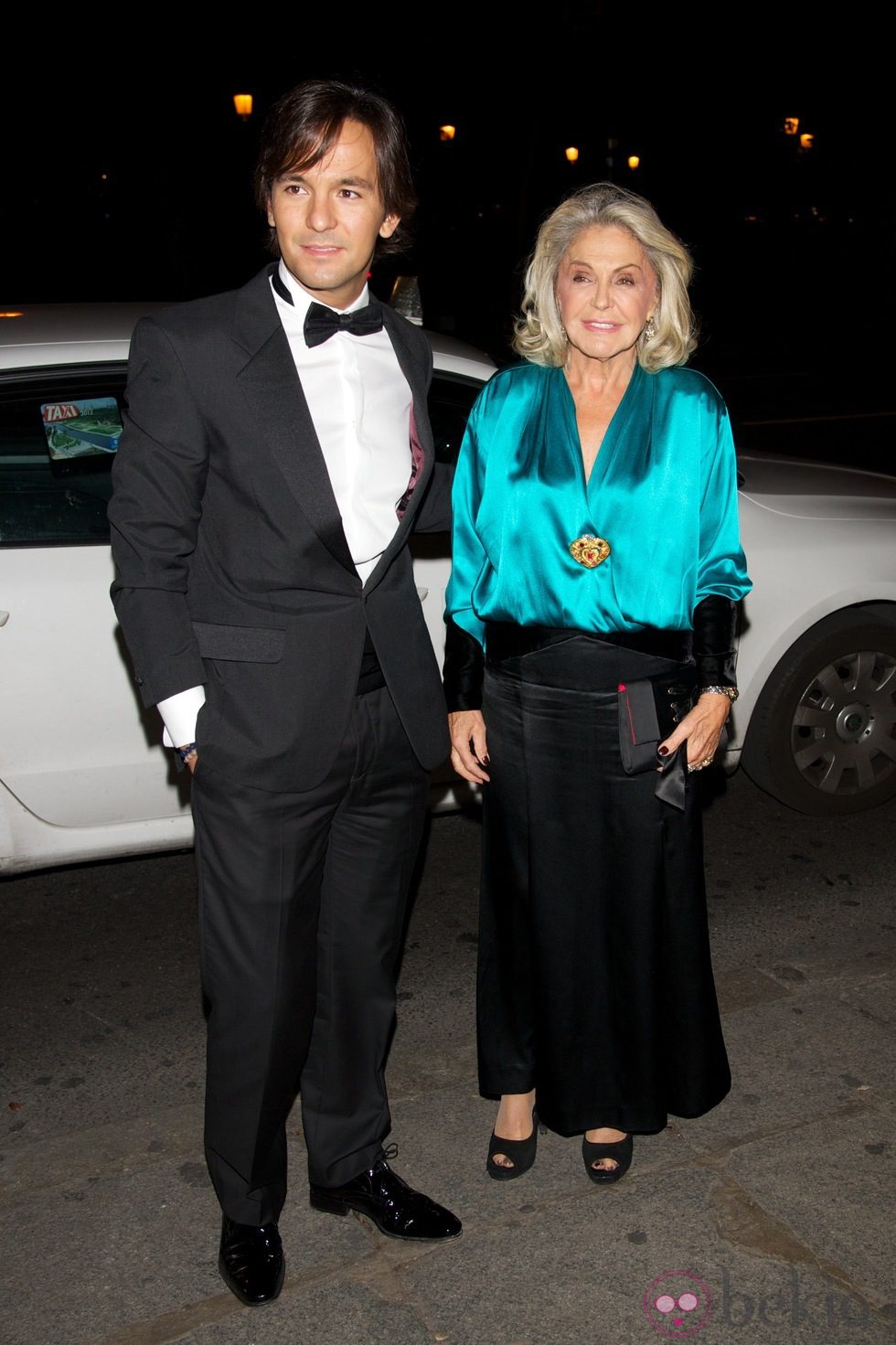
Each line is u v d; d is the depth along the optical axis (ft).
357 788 6.74
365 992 7.23
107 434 9.84
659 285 6.79
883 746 12.88
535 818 7.25
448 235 81.56
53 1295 7.08
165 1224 7.63
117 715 9.93
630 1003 7.45
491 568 7.12
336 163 5.86
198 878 6.73
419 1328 6.80
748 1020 9.55
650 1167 7.98
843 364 54.13
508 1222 7.56
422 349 6.73
